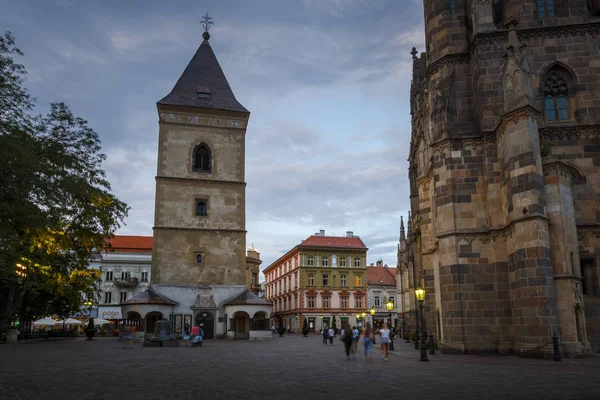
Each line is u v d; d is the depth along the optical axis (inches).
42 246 1154.7
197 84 2128.4
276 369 743.1
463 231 1042.7
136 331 1743.4
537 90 1074.7
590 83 1067.3
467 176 1066.1
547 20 1092.5
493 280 1013.2
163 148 1987.0
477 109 1102.4
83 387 539.8
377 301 4065.0
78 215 1238.3
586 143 1044.5
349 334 962.1
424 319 1379.2
